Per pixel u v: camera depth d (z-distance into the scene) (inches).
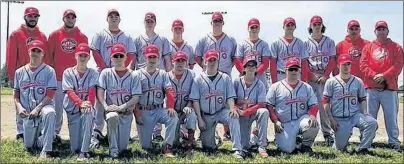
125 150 314.8
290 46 366.3
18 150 312.8
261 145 316.8
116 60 311.4
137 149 324.5
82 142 299.7
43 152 295.0
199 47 373.7
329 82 339.3
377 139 408.5
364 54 364.8
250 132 333.7
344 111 335.6
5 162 278.8
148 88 317.1
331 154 321.7
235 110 313.0
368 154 327.0
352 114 336.2
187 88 330.6
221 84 323.3
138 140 363.9
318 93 374.0
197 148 334.3
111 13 347.3
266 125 316.2
